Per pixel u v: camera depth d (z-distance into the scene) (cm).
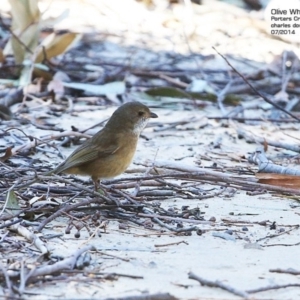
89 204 970
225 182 1091
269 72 1967
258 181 1112
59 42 1738
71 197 1004
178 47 2178
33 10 1697
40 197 977
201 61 2052
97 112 1577
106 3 2445
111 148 1006
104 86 1723
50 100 1636
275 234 912
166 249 852
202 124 1505
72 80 1816
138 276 760
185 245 868
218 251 851
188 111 1650
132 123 1033
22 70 1695
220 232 914
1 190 1016
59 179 982
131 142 1032
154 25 2359
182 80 1906
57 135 1237
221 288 732
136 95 1717
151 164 1164
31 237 845
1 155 1197
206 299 707
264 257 835
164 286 740
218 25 2367
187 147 1346
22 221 908
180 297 711
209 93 1738
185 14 2344
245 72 1973
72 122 1472
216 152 1318
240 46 2208
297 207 1027
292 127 1545
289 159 1298
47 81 1725
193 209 984
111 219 946
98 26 2314
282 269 789
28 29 1700
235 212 996
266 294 730
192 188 1088
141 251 839
